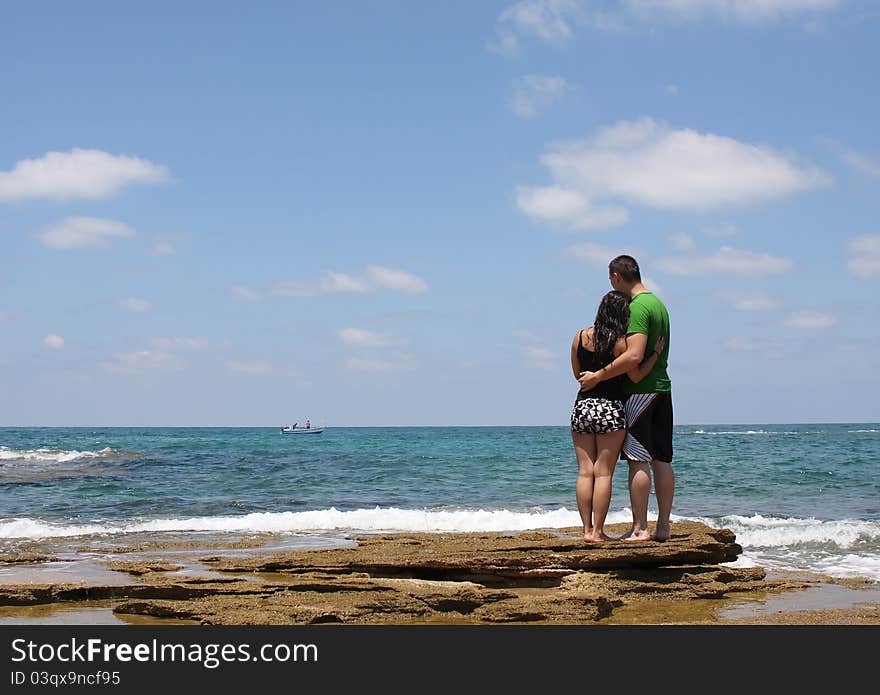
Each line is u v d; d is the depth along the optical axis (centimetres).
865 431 10688
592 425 773
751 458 3272
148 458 3244
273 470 2650
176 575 787
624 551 748
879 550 1097
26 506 1703
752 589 797
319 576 761
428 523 1397
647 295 760
